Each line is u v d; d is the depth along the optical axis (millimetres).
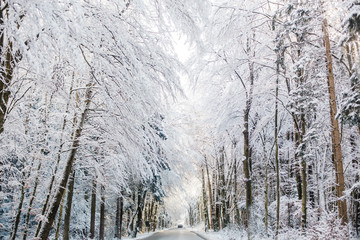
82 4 5828
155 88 7344
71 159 7969
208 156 29547
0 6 4207
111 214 24656
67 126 9648
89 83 7789
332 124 9383
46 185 8742
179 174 23719
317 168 14227
